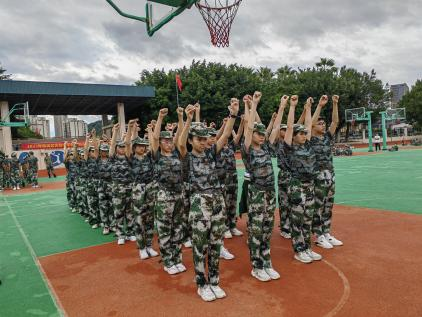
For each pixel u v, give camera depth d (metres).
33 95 22.55
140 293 4.09
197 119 4.91
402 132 55.09
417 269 4.36
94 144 7.11
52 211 9.91
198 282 3.90
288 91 38.44
